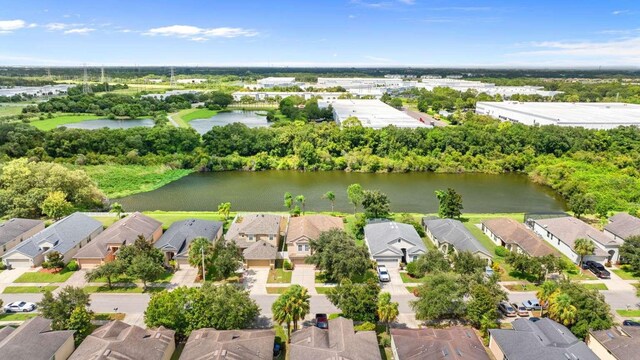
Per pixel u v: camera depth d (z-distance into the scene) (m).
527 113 192.38
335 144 150.00
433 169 140.62
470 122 177.88
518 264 62.88
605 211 89.56
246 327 51.25
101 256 68.00
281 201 106.81
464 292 52.56
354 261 59.53
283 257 72.50
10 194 88.25
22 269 67.31
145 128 154.62
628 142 145.88
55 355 43.84
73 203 94.69
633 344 44.75
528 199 110.56
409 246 70.62
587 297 50.16
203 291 51.22
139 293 60.62
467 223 89.06
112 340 43.91
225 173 137.25
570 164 128.75
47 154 137.38
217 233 78.81
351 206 103.00
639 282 61.69
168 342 45.91
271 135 155.62
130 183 121.25
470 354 43.50
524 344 45.09
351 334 46.41
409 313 56.25
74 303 50.38
